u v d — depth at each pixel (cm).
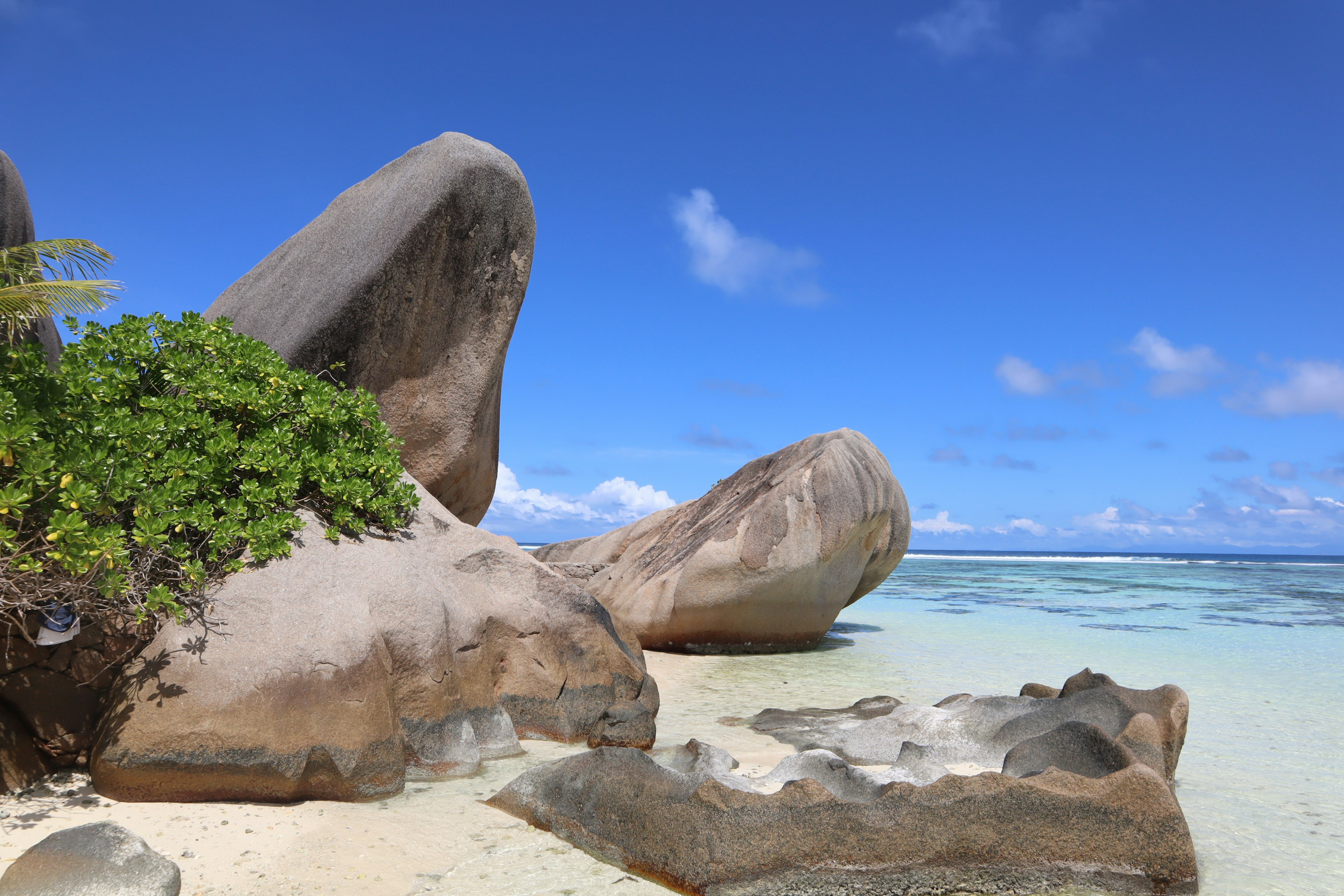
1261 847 416
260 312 820
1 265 632
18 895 302
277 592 476
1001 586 2641
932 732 540
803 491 1020
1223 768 556
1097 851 363
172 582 469
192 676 421
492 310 799
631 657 672
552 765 434
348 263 771
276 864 354
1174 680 888
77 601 420
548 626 602
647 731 574
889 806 363
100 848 322
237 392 555
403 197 764
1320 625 1445
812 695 798
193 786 408
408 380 792
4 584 384
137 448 482
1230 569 4381
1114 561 6612
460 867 367
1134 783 373
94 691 458
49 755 442
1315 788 514
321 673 441
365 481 580
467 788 470
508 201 775
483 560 612
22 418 401
